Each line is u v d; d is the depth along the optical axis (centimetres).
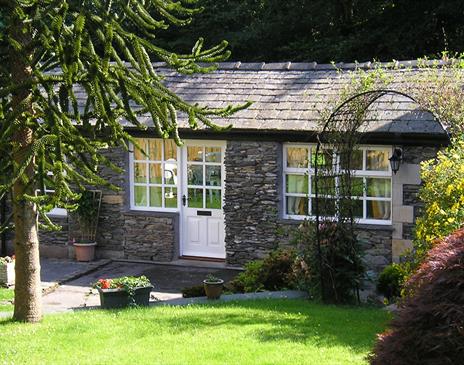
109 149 1474
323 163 1165
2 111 768
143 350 782
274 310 996
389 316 935
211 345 790
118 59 756
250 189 1379
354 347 773
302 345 782
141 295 1066
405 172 1255
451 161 924
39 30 769
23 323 929
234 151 1385
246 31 2295
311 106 1343
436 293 451
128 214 1480
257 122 1337
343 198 1099
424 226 907
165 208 1484
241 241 1392
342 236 1081
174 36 2436
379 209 1302
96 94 726
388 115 1257
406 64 1391
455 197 884
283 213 1371
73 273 1391
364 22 2303
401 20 2236
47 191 1450
